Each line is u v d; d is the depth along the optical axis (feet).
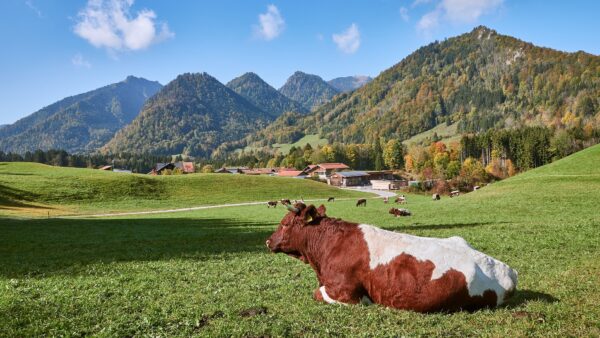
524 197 147.02
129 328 27.04
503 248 55.31
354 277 28.58
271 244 32.53
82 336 26.50
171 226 133.69
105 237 98.53
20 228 125.80
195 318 28.25
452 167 581.53
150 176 365.20
